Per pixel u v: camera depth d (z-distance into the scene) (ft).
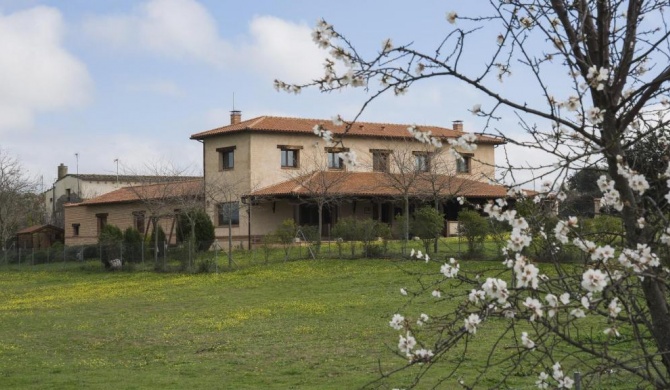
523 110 16.08
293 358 55.21
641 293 16.28
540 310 14.25
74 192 240.32
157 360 57.11
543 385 16.40
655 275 14.62
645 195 15.99
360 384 45.09
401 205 151.23
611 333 15.05
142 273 127.54
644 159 16.60
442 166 137.08
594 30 16.08
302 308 80.33
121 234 148.15
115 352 61.46
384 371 48.44
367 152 155.02
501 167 16.81
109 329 73.72
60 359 58.75
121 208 179.32
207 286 104.42
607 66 15.93
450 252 105.70
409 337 15.98
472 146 16.57
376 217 156.76
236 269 118.11
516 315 14.98
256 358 55.98
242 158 152.97
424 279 92.17
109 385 47.83
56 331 73.82
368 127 160.45
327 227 151.84
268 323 72.43
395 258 113.60
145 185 173.58
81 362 57.11
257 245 145.89
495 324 59.00
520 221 15.14
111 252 138.10
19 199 208.95
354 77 16.56
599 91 15.87
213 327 71.67
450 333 15.98
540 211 15.96
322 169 151.02
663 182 15.90
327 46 16.69
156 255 130.21
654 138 16.56
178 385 47.39
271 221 151.64
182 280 113.09
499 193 144.97
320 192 134.82
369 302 81.05
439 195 125.70
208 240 141.18
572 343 15.28
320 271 108.88
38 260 161.48
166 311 84.58
